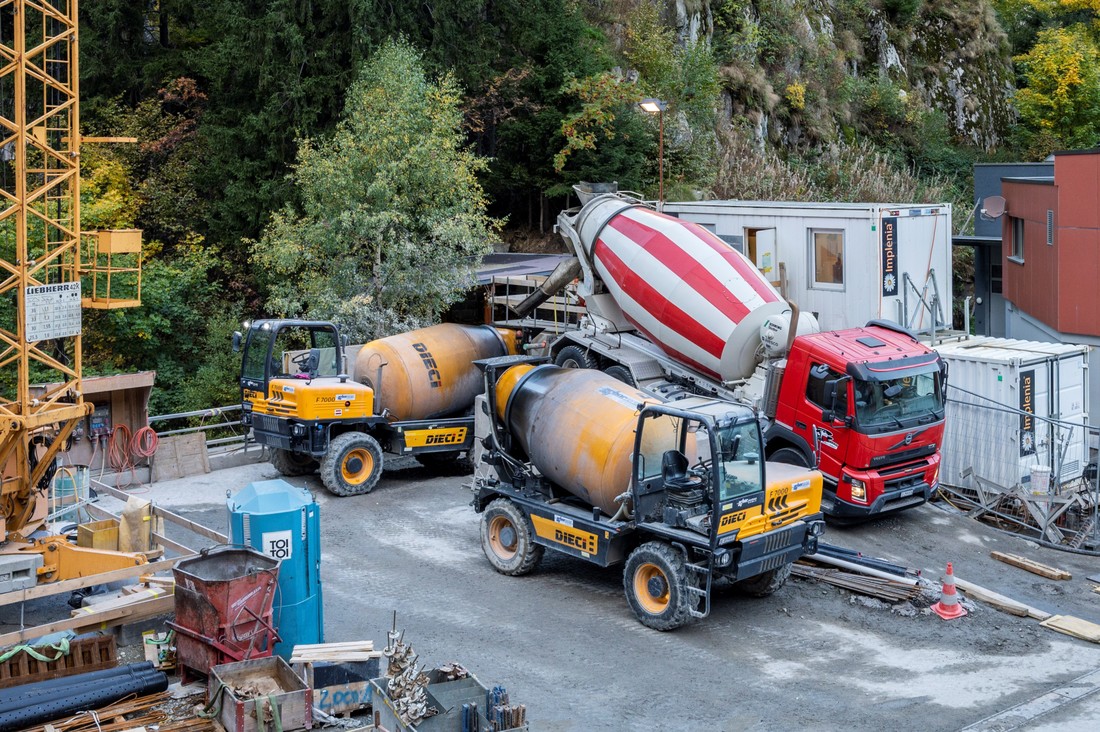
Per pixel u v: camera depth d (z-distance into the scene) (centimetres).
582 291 2252
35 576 1301
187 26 3822
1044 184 2439
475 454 1920
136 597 1304
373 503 1912
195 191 3291
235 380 2869
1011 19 6344
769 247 2194
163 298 2880
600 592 1509
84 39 3425
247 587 1141
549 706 1173
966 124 5450
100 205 2836
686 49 3978
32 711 1083
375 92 2648
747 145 3972
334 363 2031
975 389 1925
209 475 2141
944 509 1888
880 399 1686
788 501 1400
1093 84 5506
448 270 2628
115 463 2050
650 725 1131
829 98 4688
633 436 1419
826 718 1151
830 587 1521
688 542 1330
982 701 1198
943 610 1435
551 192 3278
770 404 1814
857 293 2095
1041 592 1561
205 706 1105
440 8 3038
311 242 2619
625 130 3372
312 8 3025
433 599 1478
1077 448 2014
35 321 1393
